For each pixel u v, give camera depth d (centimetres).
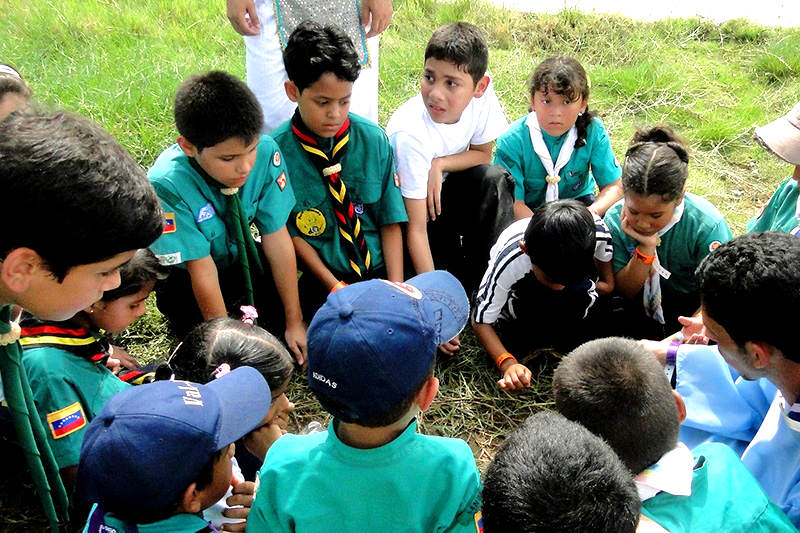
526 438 145
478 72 313
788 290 169
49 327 217
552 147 338
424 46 523
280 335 308
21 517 235
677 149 274
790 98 477
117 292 210
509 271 276
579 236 254
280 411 224
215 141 243
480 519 165
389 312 153
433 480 163
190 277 281
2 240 149
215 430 166
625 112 463
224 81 243
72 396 215
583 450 139
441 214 337
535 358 300
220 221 274
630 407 169
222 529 193
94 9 552
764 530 170
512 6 591
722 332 186
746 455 209
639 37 541
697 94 479
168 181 258
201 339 209
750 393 225
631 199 269
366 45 346
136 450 155
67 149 146
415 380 153
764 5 594
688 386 227
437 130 322
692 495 173
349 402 152
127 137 407
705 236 286
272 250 289
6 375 189
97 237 152
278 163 284
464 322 198
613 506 133
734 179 412
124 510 159
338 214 300
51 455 207
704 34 550
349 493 161
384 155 304
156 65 475
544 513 131
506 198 321
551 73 315
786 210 278
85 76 461
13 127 148
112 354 264
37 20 530
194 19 552
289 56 272
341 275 312
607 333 304
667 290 311
